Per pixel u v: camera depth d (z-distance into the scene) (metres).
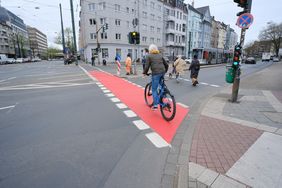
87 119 4.71
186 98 7.16
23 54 82.75
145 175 2.54
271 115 4.73
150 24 47.25
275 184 2.22
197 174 2.45
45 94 7.75
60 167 2.72
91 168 2.70
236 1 5.63
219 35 82.56
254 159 2.76
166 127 4.20
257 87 9.09
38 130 4.04
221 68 24.38
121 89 8.89
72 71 19.56
